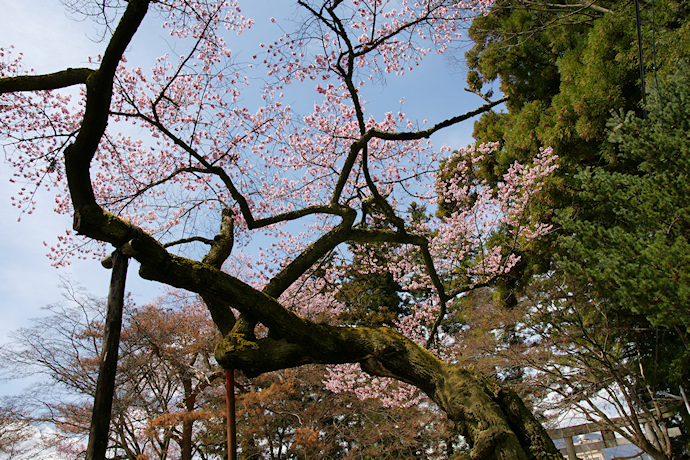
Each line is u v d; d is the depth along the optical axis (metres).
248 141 7.28
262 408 11.45
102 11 4.25
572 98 9.02
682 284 4.24
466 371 3.60
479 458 3.21
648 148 5.29
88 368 12.47
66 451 12.70
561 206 9.38
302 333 3.58
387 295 18.30
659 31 7.56
